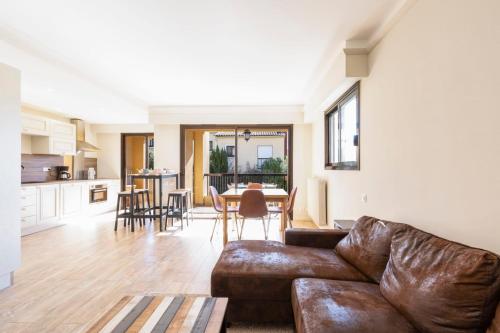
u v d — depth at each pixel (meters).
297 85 4.69
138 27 2.72
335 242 2.70
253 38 2.96
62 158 6.62
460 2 1.60
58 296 2.54
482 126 1.45
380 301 1.58
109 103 5.29
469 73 1.53
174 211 5.76
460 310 1.16
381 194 2.66
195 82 4.51
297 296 1.69
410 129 2.15
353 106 3.62
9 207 2.72
